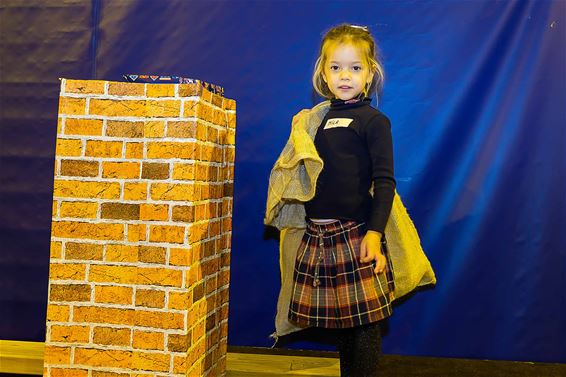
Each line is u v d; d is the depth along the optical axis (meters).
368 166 1.53
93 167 1.42
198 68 2.22
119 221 1.41
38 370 1.93
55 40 2.26
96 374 1.42
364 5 2.16
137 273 1.40
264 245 2.21
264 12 2.20
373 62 1.67
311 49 2.18
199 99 1.39
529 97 2.08
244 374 1.88
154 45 2.23
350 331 1.59
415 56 2.13
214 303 1.65
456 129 2.12
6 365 1.95
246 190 2.21
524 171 2.09
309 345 2.19
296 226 1.69
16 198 2.26
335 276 1.49
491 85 2.10
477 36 2.11
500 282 2.11
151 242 1.39
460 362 2.08
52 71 2.26
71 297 1.42
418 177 2.14
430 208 2.13
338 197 1.51
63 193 1.42
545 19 2.08
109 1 2.24
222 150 1.67
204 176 1.48
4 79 2.27
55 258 1.43
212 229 1.59
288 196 1.58
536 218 2.09
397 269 1.69
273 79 2.20
